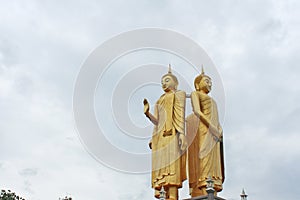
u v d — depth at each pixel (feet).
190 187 132.57
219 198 119.85
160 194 121.80
